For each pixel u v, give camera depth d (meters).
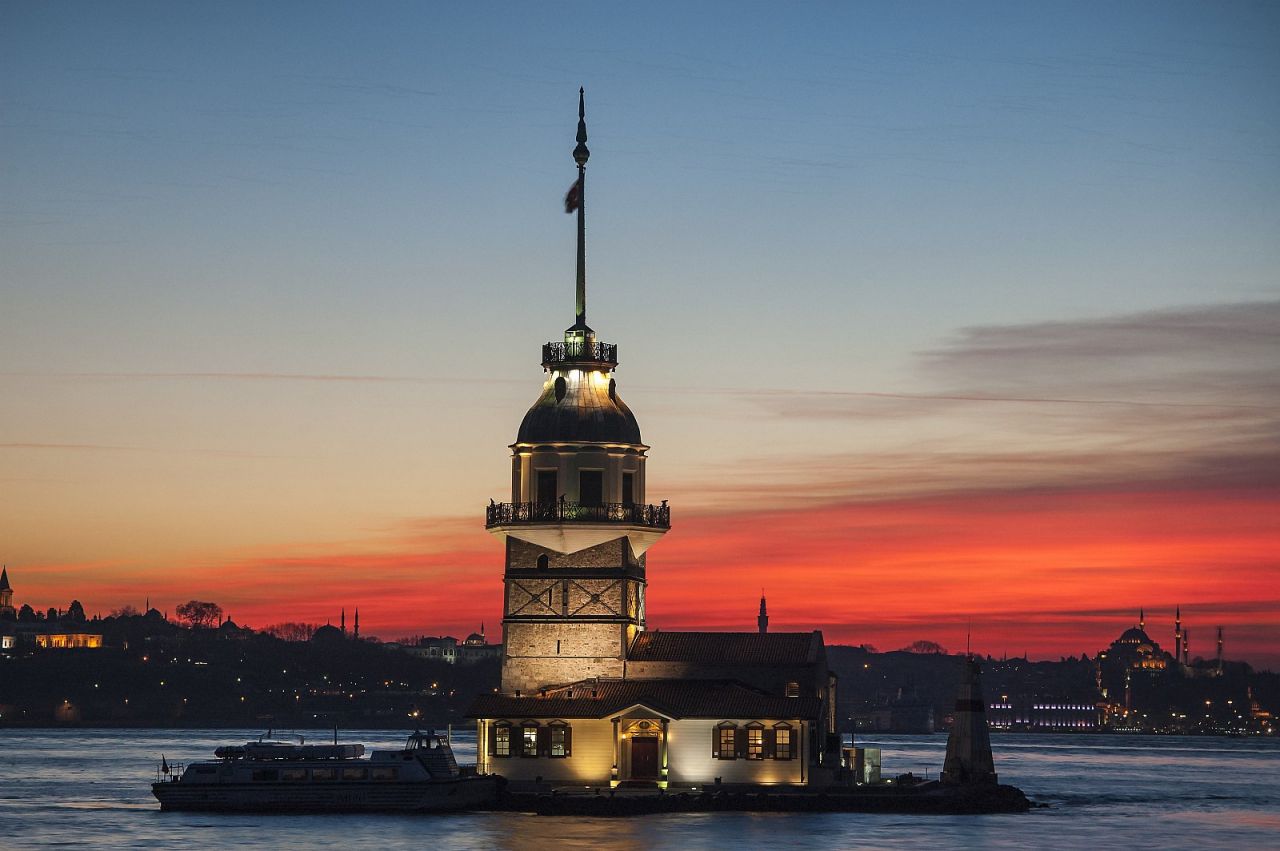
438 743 143.00
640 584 152.38
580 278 154.00
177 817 137.50
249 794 141.25
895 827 130.50
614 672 146.50
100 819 140.50
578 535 147.12
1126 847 126.50
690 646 148.00
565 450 148.25
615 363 152.00
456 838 120.56
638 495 150.62
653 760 143.88
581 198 154.88
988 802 149.38
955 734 158.00
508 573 148.62
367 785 138.88
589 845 116.56
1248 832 142.25
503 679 147.62
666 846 116.38
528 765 144.50
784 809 138.50
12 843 122.94
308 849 115.75
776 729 142.00
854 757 153.75
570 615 147.25
